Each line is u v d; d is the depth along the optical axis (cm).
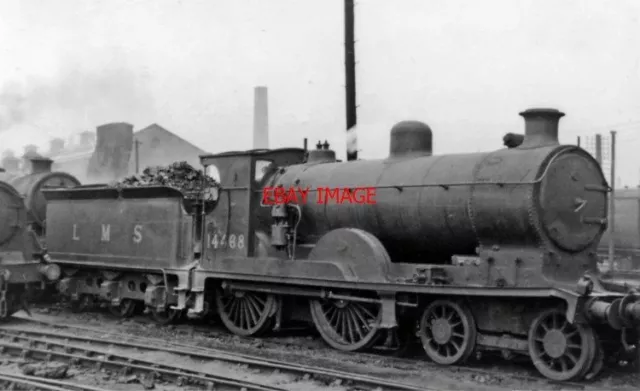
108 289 1509
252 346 1195
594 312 870
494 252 974
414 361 1041
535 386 894
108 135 4325
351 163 1212
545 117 995
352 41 1759
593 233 994
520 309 952
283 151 1337
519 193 934
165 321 1437
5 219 1424
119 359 1048
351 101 1755
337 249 1121
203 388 902
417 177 1071
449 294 986
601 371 964
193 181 1407
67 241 1627
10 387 886
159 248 1397
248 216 1267
